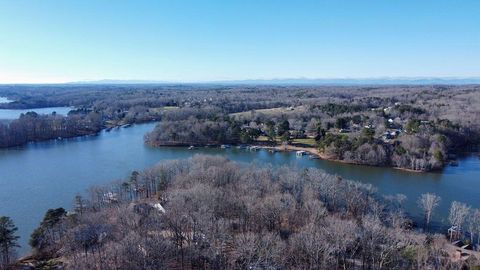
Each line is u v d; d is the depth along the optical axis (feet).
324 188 360.89
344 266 242.99
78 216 300.20
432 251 263.70
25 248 294.25
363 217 310.65
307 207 311.88
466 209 324.60
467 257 260.62
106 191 377.91
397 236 265.13
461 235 308.40
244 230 287.69
